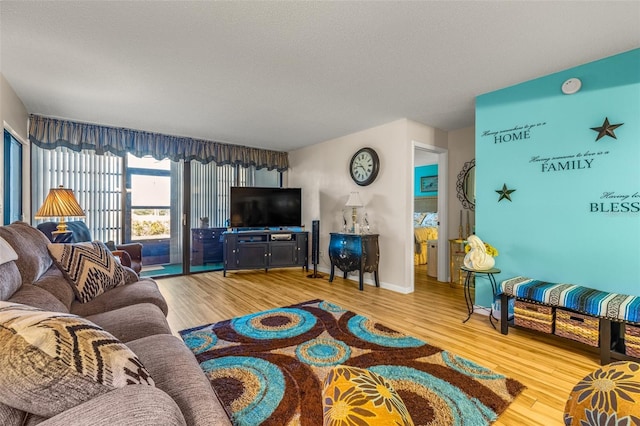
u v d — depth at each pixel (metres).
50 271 1.92
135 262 3.39
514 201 2.80
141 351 1.15
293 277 4.71
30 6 1.70
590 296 2.10
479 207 3.04
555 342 2.38
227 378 1.85
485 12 1.78
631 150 2.20
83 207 4.05
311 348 2.25
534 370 1.96
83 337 0.73
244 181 5.52
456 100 3.19
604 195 2.31
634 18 1.82
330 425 0.65
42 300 1.39
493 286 2.91
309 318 2.87
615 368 1.04
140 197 4.52
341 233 4.32
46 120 3.58
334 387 0.78
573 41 2.08
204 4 1.71
